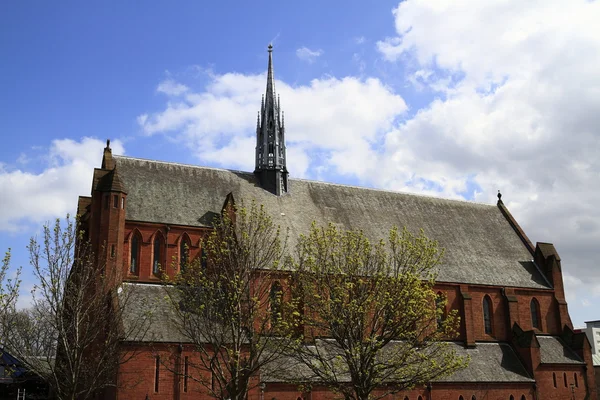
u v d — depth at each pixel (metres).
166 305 62.19
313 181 87.12
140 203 70.69
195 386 57.69
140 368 56.06
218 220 70.06
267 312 51.00
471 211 96.50
